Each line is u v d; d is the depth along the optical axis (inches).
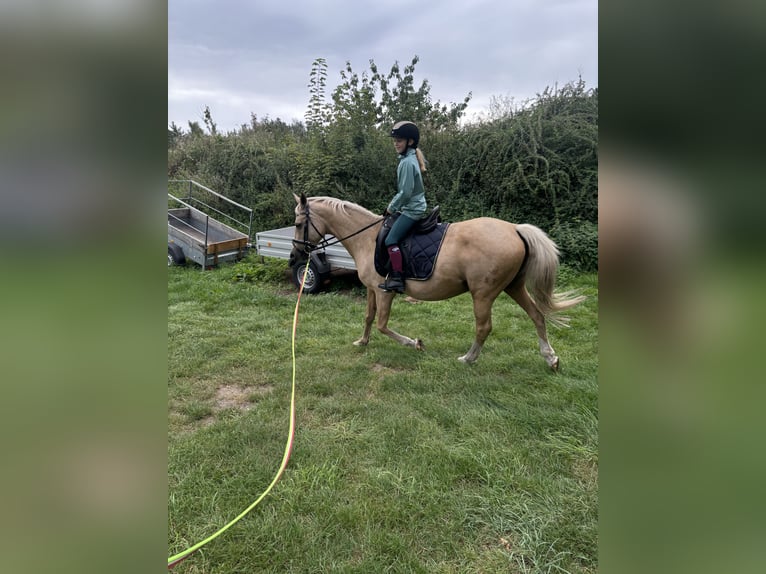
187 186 423.8
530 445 102.0
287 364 149.7
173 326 186.5
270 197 384.2
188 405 122.0
